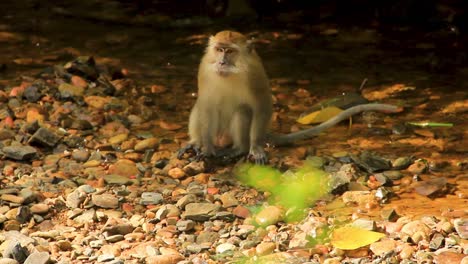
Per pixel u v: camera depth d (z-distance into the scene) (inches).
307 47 679.7
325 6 786.2
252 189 419.5
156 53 661.9
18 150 450.0
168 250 338.6
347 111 495.8
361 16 757.3
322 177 426.6
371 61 642.2
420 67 626.2
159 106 545.6
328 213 387.5
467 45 673.6
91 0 809.5
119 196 405.7
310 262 324.2
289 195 400.2
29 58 641.0
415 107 542.6
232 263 326.6
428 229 350.0
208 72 462.3
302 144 486.9
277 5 781.9
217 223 374.0
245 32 720.3
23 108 524.4
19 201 388.5
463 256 325.1
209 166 452.4
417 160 450.3
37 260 320.5
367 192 404.8
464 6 725.3
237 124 471.8
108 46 679.7
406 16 738.2
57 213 385.1
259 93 462.9
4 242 338.6
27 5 796.0
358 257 335.9
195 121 467.5
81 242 350.9
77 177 429.4
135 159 458.0
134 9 781.9
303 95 569.0
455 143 480.4
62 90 554.9
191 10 776.9
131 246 346.6
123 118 519.5
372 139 491.5
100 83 574.2
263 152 456.4
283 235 354.9
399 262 327.9
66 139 477.7
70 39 697.0
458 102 548.1
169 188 419.2
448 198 406.0
